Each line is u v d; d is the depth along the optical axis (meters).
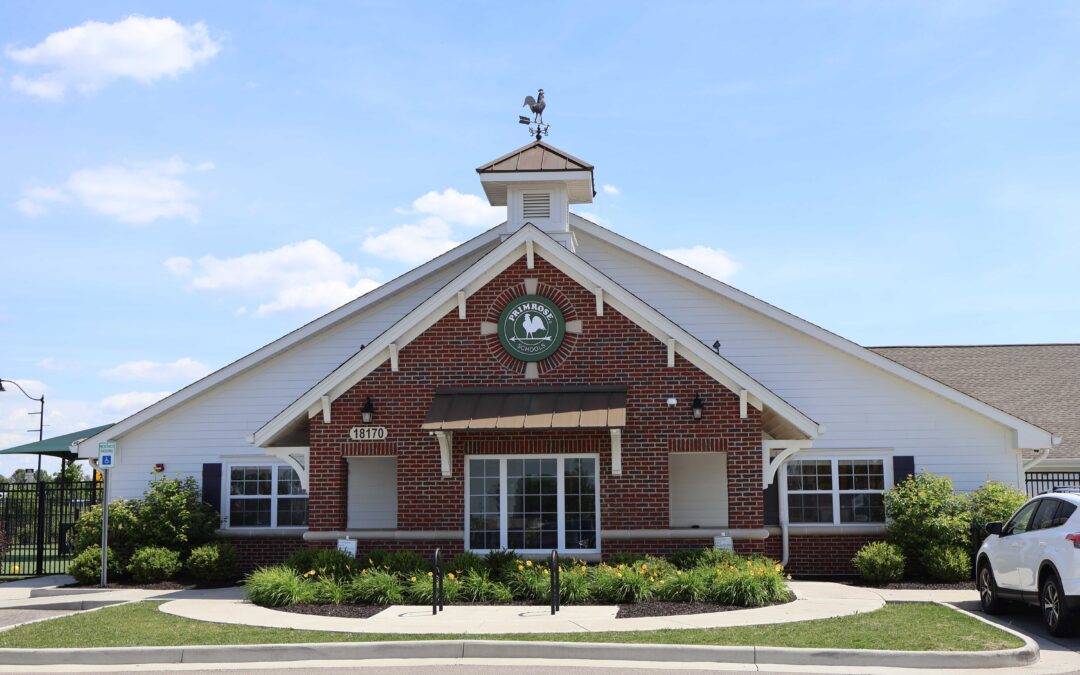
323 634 12.98
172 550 21.42
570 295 19.16
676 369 18.80
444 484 18.81
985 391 26.89
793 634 12.66
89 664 12.06
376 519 22.33
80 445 23.20
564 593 15.88
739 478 18.42
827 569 21.23
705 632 12.86
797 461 22.02
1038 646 12.35
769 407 18.59
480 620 14.04
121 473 23.30
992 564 15.38
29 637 13.10
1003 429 21.61
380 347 19.16
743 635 12.60
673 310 22.92
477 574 16.70
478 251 23.48
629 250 23.17
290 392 23.38
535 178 21.22
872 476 21.83
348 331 23.55
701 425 18.59
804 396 22.22
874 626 13.19
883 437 21.86
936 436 21.75
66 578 23.44
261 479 23.14
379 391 19.17
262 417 23.31
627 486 18.55
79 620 14.48
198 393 23.28
